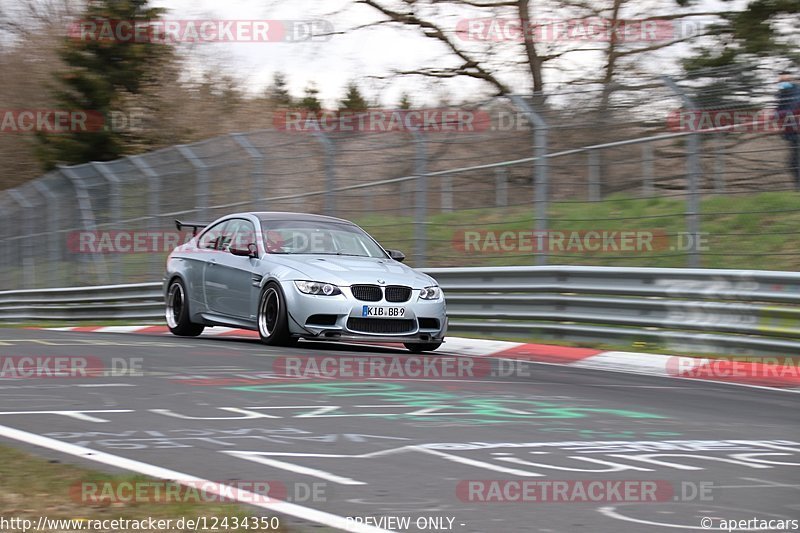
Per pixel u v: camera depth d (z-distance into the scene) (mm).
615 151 25594
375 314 18125
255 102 61719
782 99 20609
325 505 6973
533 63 40219
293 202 28125
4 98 63656
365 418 10805
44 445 8914
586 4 38906
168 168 32125
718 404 13000
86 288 34000
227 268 20484
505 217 28000
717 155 23078
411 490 7512
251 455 8680
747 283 18453
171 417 10602
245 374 14453
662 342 19391
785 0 35656
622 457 9016
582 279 21266
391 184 26766
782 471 8586
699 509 7168
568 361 18797
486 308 22953
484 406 11953
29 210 40250
